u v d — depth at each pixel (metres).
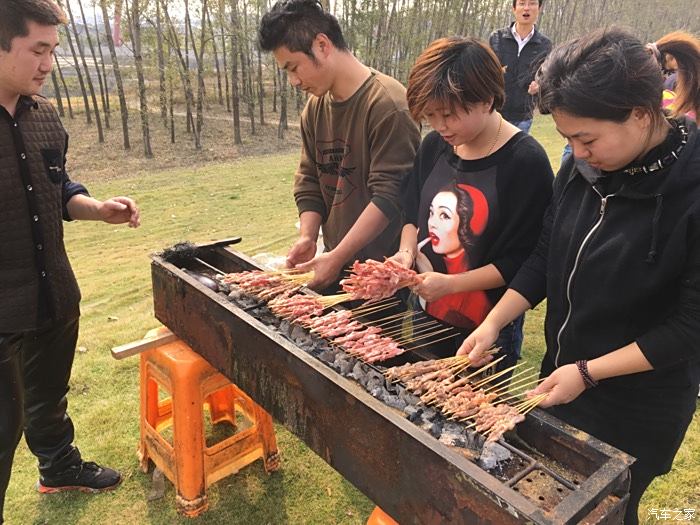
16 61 2.04
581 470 1.56
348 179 2.93
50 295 2.47
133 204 2.93
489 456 1.58
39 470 2.91
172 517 2.82
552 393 1.69
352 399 1.69
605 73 1.40
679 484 2.98
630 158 1.54
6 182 2.23
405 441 1.53
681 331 1.57
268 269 2.70
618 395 1.82
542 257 2.08
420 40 23.08
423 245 2.55
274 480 3.07
